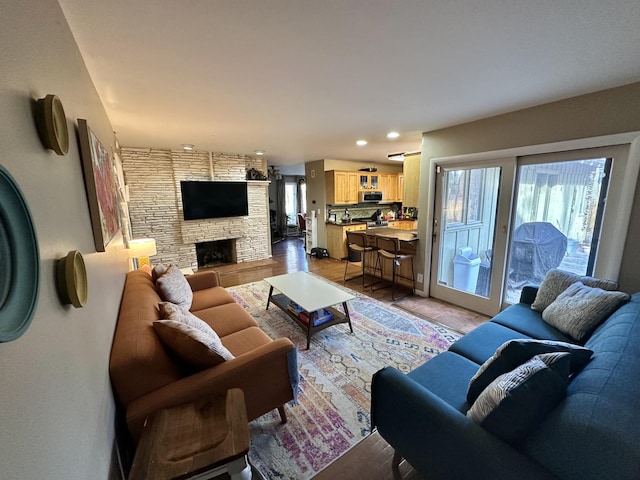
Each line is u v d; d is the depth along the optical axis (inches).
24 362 20.7
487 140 115.9
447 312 131.6
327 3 46.3
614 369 39.3
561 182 100.9
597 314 66.7
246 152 208.1
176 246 202.2
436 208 142.9
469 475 38.4
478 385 47.1
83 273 33.1
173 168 194.4
